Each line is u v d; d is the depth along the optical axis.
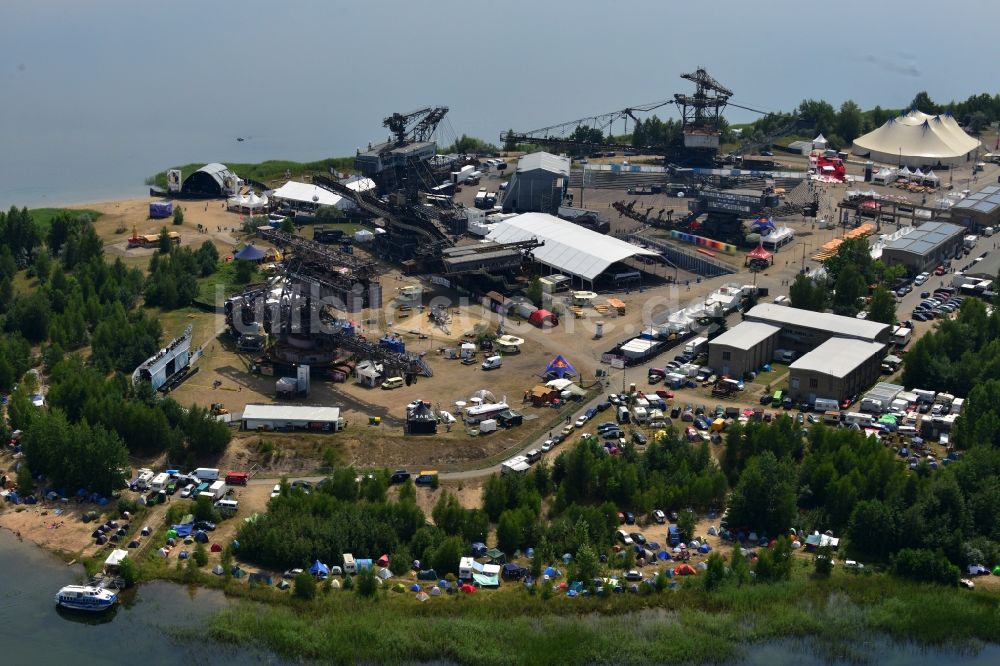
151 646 199.88
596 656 197.75
